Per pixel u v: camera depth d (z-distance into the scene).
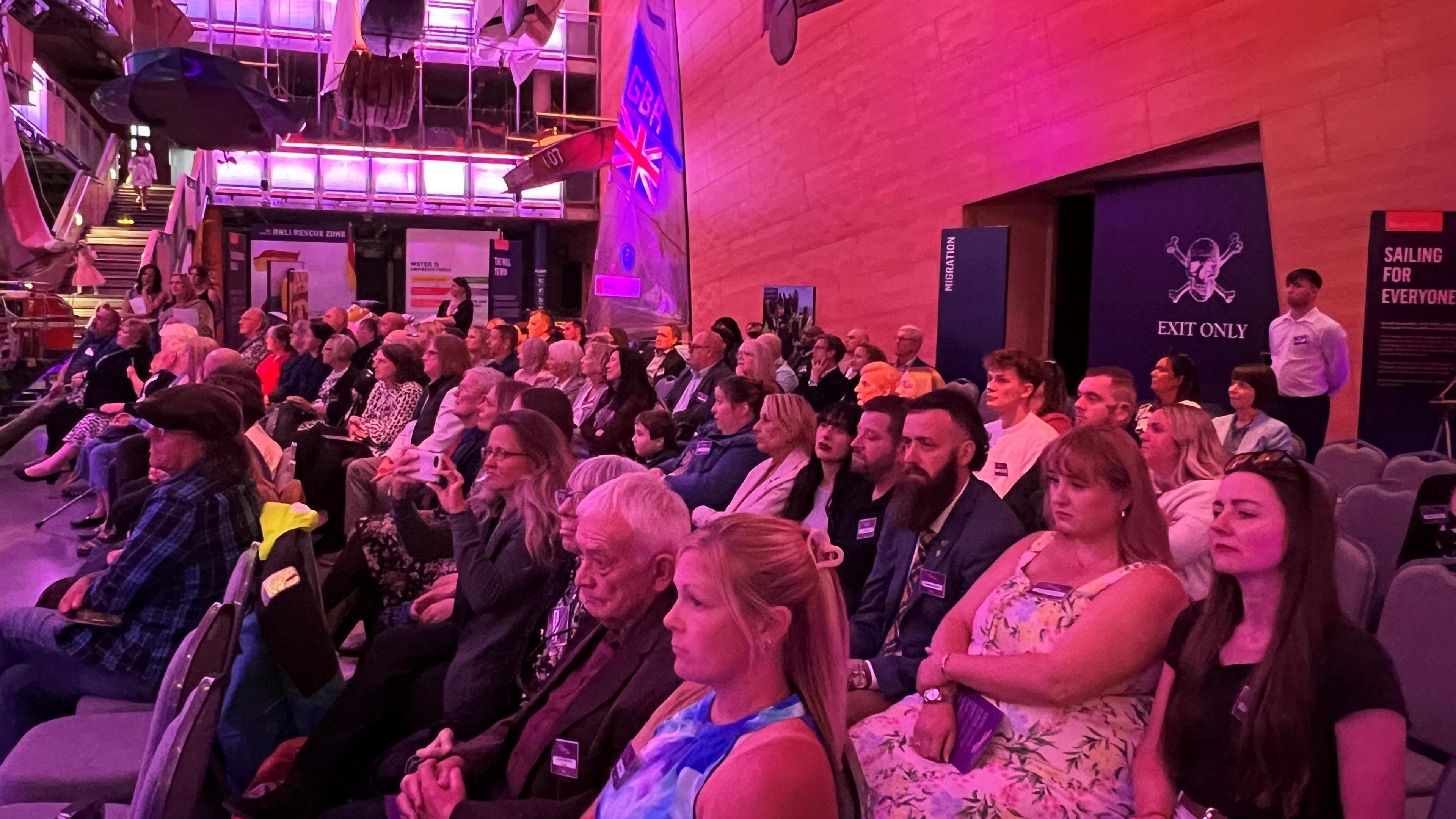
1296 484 1.85
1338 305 6.93
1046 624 2.29
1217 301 8.23
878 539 3.28
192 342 5.94
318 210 24.48
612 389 6.87
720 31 16.95
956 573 2.77
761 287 15.95
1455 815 1.89
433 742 2.44
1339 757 1.77
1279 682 1.80
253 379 4.86
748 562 1.42
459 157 25.14
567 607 2.66
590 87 27.33
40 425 11.97
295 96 24.45
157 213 21.80
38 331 13.53
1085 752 2.17
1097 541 2.36
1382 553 4.00
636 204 15.32
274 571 3.09
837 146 13.37
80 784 2.56
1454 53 6.21
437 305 23.83
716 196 17.61
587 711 2.17
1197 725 1.94
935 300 11.35
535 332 11.56
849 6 12.78
